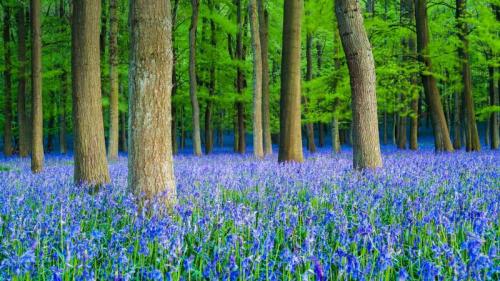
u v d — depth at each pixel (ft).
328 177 25.49
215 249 12.13
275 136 148.05
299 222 16.11
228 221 15.96
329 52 97.09
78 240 11.89
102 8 74.90
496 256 11.08
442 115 57.77
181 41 86.07
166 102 18.54
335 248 12.82
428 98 58.49
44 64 74.33
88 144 26.73
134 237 13.43
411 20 70.54
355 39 29.14
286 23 41.63
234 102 88.58
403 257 12.84
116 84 56.08
